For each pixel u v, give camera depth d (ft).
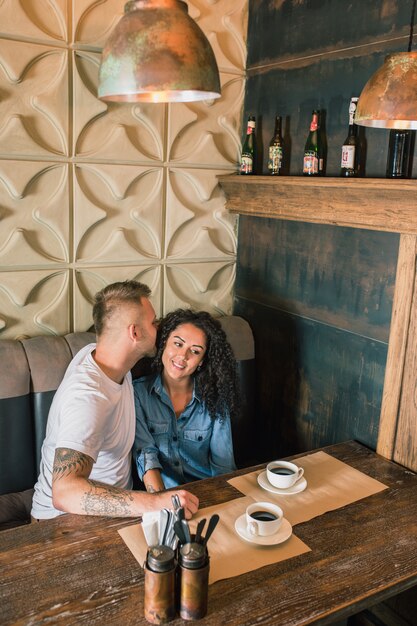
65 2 7.27
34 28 7.11
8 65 7.02
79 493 5.06
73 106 7.58
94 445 5.35
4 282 7.58
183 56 4.57
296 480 5.94
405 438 6.72
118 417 5.96
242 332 8.86
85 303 8.24
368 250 7.09
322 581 4.52
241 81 8.95
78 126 7.66
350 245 7.35
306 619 4.13
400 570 4.69
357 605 4.34
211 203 9.07
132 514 5.06
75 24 7.38
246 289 9.39
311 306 8.09
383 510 5.56
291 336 8.53
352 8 7.04
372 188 6.46
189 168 8.69
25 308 7.83
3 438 6.93
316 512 5.47
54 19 7.27
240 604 4.25
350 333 7.48
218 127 8.87
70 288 8.11
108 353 5.85
